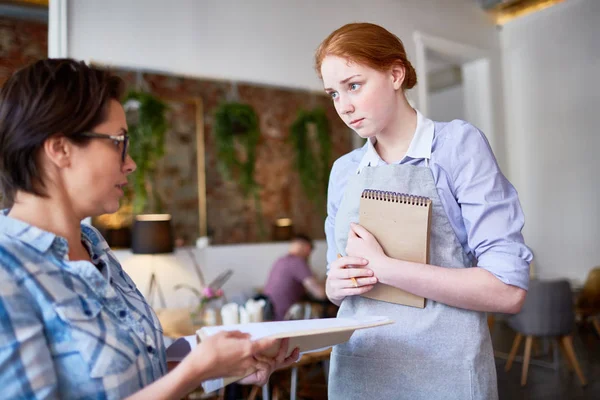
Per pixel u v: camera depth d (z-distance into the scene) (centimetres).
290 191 525
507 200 112
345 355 126
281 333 85
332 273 119
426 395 115
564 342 445
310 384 405
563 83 655
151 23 438
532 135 690
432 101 930
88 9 402
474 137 117
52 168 82
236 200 493
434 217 118
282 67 516
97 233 100
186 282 459
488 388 115
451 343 114
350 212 127
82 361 76
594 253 632
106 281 83
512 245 108
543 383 434
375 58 112
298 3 527
